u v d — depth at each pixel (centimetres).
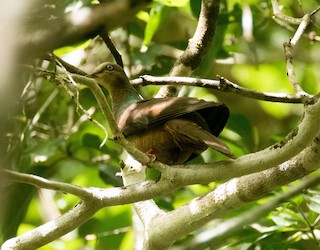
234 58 1633
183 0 1307
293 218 1050
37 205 1549
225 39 1619
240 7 1487
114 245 1459
